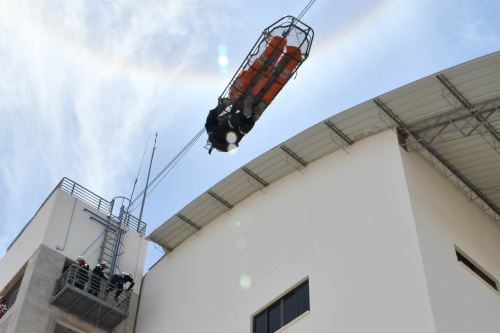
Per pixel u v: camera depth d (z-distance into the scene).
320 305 25.50
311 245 27.88
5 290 35.72
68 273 32.97
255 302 28.75
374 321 23.48
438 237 25.81
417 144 28.47
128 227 39.28
